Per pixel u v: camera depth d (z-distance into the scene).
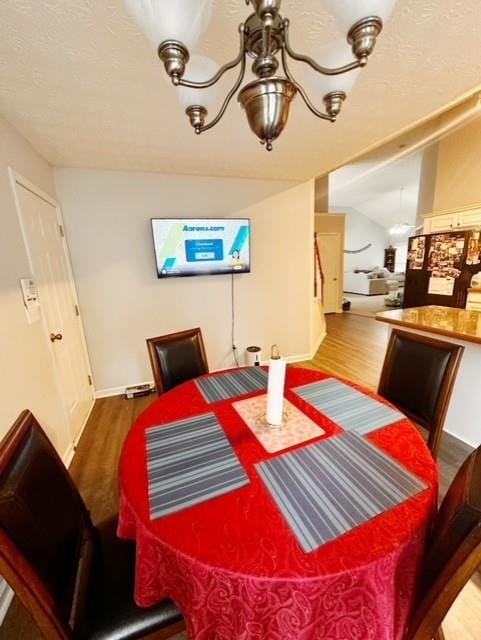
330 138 2.14
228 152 2.36
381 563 0.61
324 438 1.02
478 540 0.55
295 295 3.57
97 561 0.90
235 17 1.07
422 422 1.38
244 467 0.89
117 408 2.74
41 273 1.98
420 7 1.06
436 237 4.15
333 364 3.60
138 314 2.99
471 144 4.04
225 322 3.32
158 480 0.86
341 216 6.54
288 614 0.60
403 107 1.75
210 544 0.65
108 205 2.72
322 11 1.06
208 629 0.65
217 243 2.97
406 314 2.29
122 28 1.09
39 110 1.64
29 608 0.62
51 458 0.90
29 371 1.66
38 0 0.96
